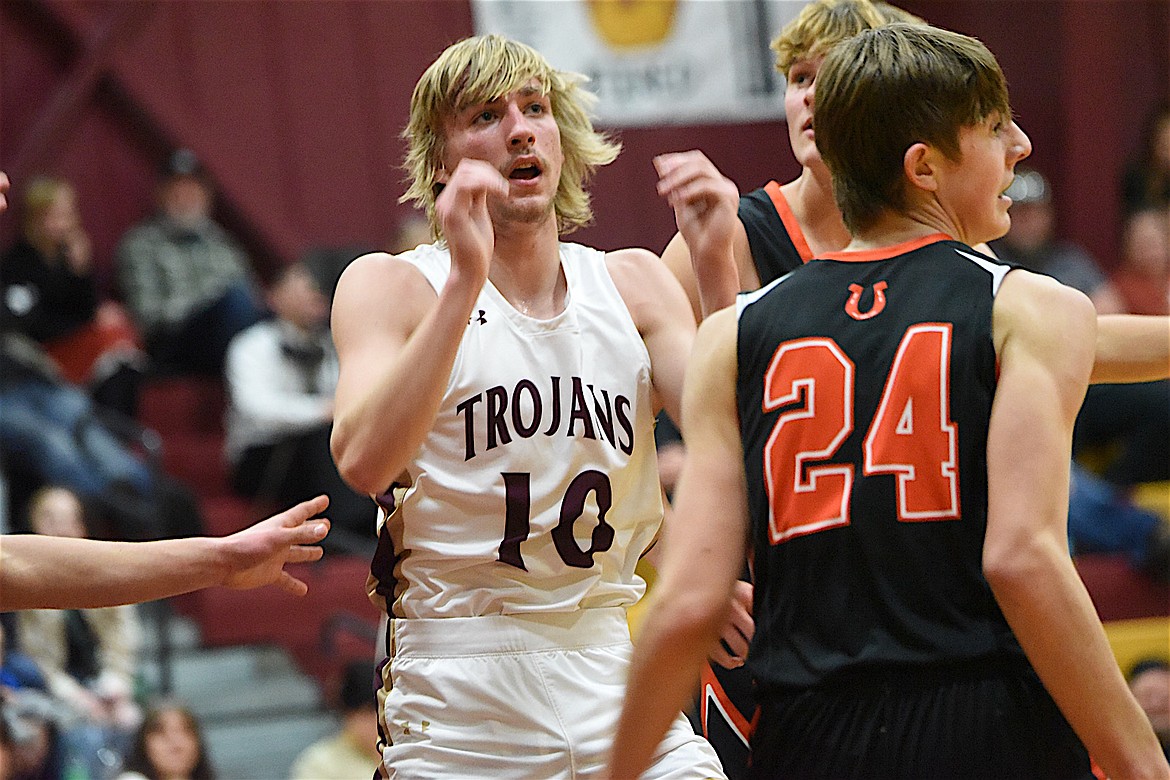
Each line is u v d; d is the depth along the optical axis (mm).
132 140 17328
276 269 17719
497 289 4629
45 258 14195
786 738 3609
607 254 4879
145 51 17344
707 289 4672
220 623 12984
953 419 3502
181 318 15586
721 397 3777
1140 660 12477
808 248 5316
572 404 4527
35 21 17031
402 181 5086
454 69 4594
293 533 4605
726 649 4910
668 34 17984
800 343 3686
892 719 3467
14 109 16906
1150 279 15805
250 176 17688
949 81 3691
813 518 3572
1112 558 13883
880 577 3500
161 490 12945
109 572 4355
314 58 18062
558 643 4520
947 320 3572
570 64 17781
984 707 3451
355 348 4473
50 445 12461
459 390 4426
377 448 4090
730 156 18219
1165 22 19562
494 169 4266
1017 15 19141
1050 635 3305
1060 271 16188
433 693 4484
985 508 3477
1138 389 14531
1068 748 3559
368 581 4746
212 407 15633
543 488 4461
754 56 18156
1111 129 19281
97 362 14328
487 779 4422
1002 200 3891
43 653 10406
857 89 3752
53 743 9000
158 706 10023
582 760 4453
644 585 4824
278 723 12578
